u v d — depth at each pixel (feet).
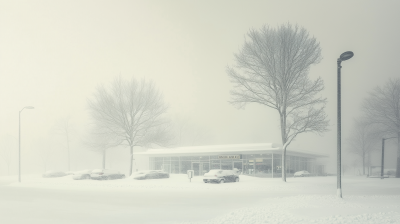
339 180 55.98
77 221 36.78
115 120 137.28
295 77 106.32
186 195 68.85
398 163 167.84
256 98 111.04
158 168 180.86
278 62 105.91
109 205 51.19
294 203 47.29
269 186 92.27
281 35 104.32
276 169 154.92
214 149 166.50
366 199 53.62
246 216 36.37
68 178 135.85
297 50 103.60
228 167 161.68
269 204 49.44
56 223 35.55
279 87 106.93
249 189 86.53
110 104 135.95
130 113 140.36
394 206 43.27
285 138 108.17
